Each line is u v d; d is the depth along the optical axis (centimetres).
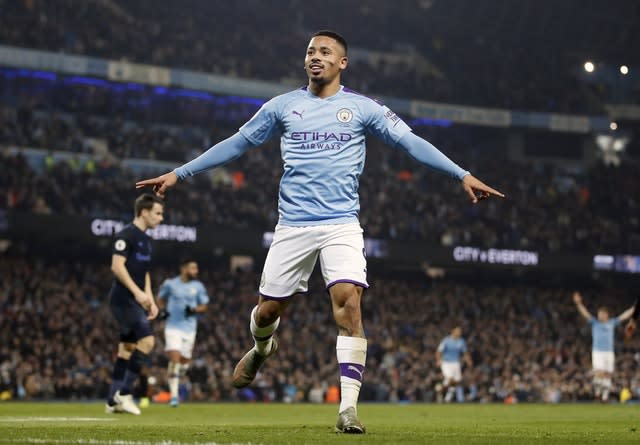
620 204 6281
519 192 6175
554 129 6694
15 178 4544
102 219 4534
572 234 5891
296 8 7275
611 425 1060
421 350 4684
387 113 793
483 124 6562
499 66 7150
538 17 7306
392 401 4119
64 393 3503
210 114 6181
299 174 779
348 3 7469
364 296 5166
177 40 6069
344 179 777
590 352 5022
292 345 4338
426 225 5547
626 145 7094
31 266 4459
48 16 5644
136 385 2308
